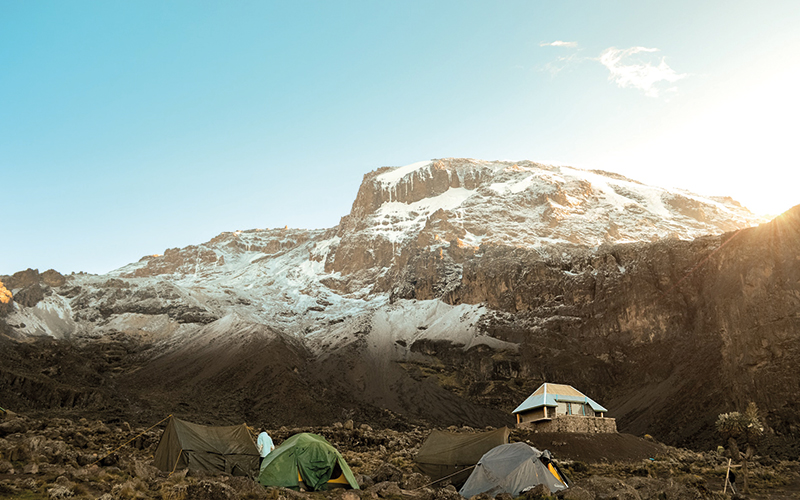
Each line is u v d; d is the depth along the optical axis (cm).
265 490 3094
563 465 5372
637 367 15038
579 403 7719
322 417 13538
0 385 13038
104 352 19575
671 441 10706
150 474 3331
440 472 4297
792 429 9144
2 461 3091
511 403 15200
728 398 11069
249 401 14625
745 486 4769
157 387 16038
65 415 11594
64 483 2708
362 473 4653
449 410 14875
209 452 3888
